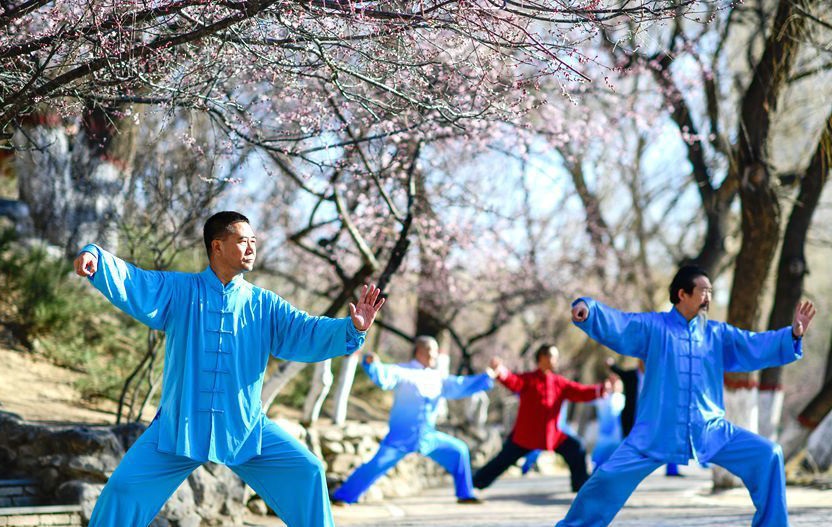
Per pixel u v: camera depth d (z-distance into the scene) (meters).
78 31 5.98
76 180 12.10
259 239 14.90
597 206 19.89
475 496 10.86
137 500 5.15
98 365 10.63
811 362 31.78
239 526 8.52
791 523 7.76
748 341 6.51
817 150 13.35
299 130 8.08
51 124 11.42
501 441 16.72
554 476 16.39
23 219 12.56
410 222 9.74
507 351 22.06
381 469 10.27
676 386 6.39
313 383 11.40
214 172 8.91
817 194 13.81
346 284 10.60
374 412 14.85
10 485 7.72
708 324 6.57
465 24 5.80
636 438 6.43
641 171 21.17
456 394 10.83
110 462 7.96
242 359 5.38
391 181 10.39
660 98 14.53
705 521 8.33
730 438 6.34
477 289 16.58
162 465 5.21
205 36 6.17
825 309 28.86
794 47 10.00
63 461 7.87
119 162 12.01
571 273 19.17
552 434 11.38
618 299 19.73
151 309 5.21
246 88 8.13
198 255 12.28
